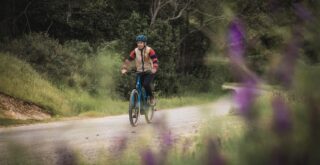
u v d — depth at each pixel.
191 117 12.99
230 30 1.27
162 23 40.06
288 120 1.07
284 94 1.14
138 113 11.32
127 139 2.51
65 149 1.80
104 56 29.92
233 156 1.22
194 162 1.83
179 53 44.84
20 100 20.78
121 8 42.03
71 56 29.92
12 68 23.69
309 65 1.15
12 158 1.65
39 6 35.19
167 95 37.94
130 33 36.75
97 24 37.81
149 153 1.45
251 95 1.16
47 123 15.41
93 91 28.05
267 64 1.19
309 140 1.06
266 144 1.12
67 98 24.05
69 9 36.16
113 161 2.44
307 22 1.18
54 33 36.97
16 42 29.09
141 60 11.41
